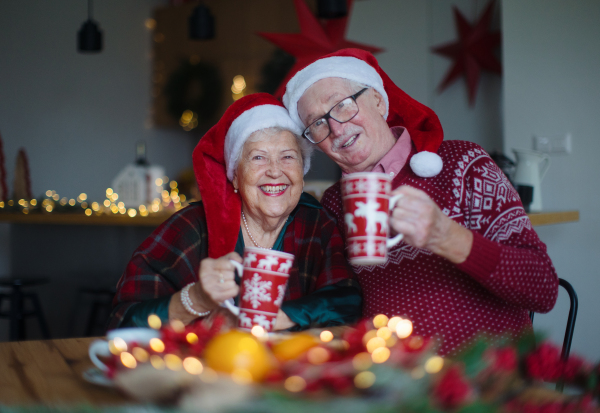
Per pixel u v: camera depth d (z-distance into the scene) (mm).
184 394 517
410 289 1215
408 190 877
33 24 4395
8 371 763
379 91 1297
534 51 2580
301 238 1344
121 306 1152
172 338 729
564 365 621
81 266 3223
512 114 2654
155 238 1295
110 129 4863
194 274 1277
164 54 5074
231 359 608
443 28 3879
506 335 725
